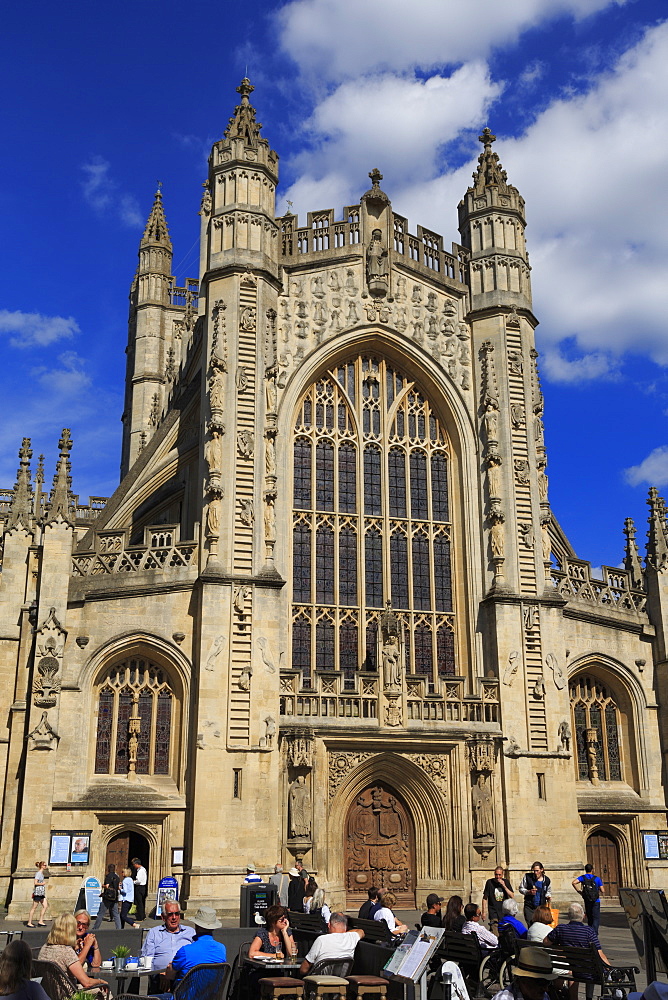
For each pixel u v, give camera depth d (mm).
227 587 44875
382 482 51438
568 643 51406
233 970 22094
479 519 51281
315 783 43969
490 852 45469
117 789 43438
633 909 21469
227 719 43312
